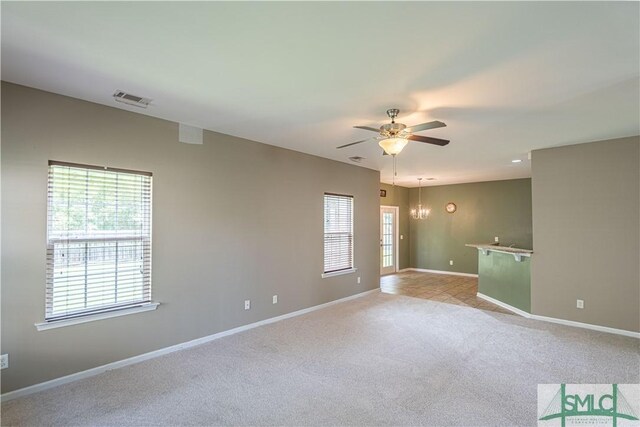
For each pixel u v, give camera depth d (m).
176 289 3.57
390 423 2.30
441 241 9.03
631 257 4.06
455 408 2.48
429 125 2.77
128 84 2.61
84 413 2.42
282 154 4.73
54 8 1.66
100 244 3.07
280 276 4.70
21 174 2.63
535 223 4.73
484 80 2.48
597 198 4.28
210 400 2.60
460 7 1.65
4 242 2.56
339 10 1.68
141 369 3.11
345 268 5.86
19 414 2.40
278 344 3.75
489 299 5.87
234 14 1.72
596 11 1.68
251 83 2.57
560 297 4.53
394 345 3.72
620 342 3.82
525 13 1.70
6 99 2.57
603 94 2.73
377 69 2.32
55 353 2.79
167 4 1.63
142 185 3.34
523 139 4.17
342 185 5.79
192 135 3.71
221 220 3.98
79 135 2.91
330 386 2.80
